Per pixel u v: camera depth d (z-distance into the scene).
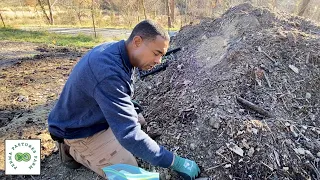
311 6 10.83
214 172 1.91
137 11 17.00
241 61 2.45
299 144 1.99
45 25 15.94
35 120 3.11
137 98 2.86
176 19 18.16
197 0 15.18
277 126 2.03
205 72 2.62
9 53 6.71
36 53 6.75
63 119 1.81
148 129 2.34
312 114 2.21
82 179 2.17
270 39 2.59
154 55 1.56
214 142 2.02
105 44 1.64
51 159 2.45
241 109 2.17
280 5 11.99
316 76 2.39
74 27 15.39
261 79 2.34
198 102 2.32
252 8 3.19
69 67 5.22
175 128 2.24
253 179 1.85
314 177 1.88
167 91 2.71
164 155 1.70
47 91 4.02
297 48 2.55
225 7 13.48
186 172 1.82
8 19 17.95
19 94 3.89
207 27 3.44
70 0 23.88
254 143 1.94
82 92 1.58
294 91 2.30
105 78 1.44
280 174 1.85
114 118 1.49
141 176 1.74
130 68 1.60
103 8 22.20
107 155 1.91
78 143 1.90
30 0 22.69
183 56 3.07
